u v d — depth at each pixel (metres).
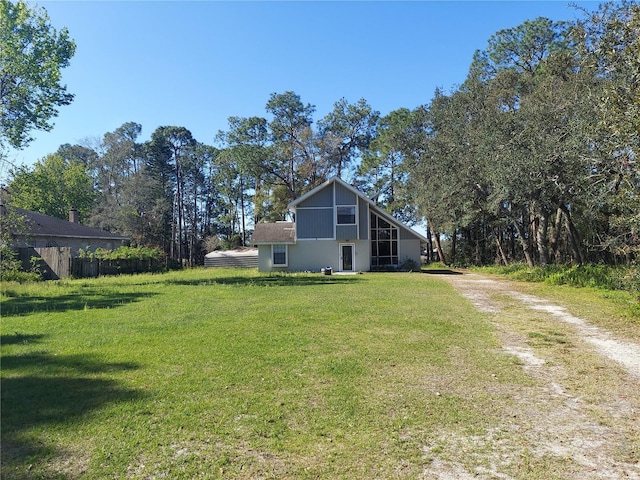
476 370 5.51
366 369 5.48
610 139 10.05
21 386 4.75
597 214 16.97
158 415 4.04
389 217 29.12
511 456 3.36
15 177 18.81
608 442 3.60
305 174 42.56
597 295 12.88
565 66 19.34
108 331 7.61
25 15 20.80
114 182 57.94
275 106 42.06
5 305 11.09
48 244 28.36
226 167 48.41
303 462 3.24
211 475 3.04
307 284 17.28
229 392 4.64
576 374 5.41
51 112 22.31
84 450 3.37
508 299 12.52
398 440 3.60
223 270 32.03
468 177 23.00
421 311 9.98
